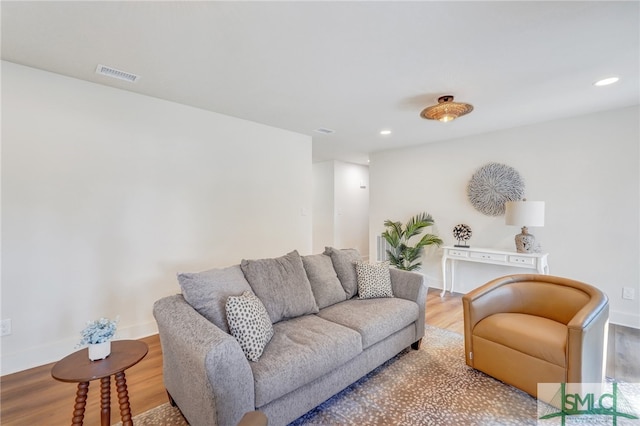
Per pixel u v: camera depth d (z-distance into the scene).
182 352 1.46
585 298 2.02
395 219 5.18
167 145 2.95
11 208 2.20
